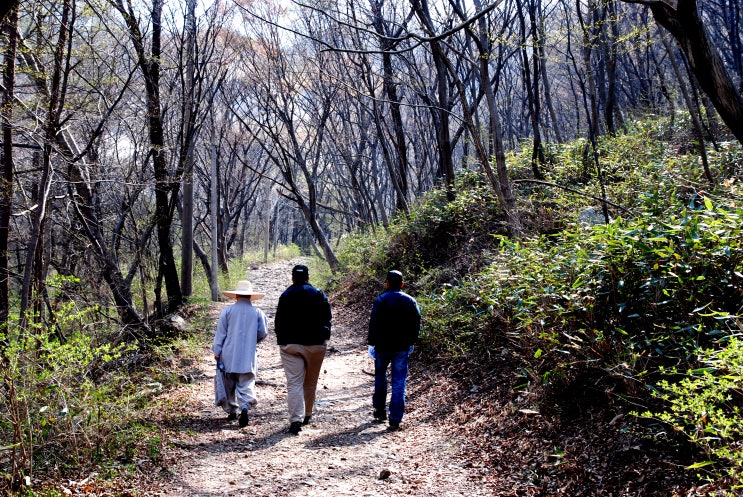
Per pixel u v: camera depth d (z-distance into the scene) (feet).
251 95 71.82
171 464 16.39
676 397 12.80
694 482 10.97
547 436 15.30
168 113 47.62
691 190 27.14
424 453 17.01
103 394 17.81
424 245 44.47
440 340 26.89
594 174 35.60
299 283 21.03
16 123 25.54
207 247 107.24
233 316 21.79
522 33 33.17
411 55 49.39
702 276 14.60
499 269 24.79
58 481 14.17
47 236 33.17
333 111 68.23
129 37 33.99
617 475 12.39
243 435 19.71
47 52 26.08
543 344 17.95
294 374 20.45
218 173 82.17
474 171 47.29
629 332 15.98
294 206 133.90
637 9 56.39
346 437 19.35
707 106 34.99
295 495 14.30
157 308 40.63
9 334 15.42
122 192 39.14
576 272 18.29
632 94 64.34
